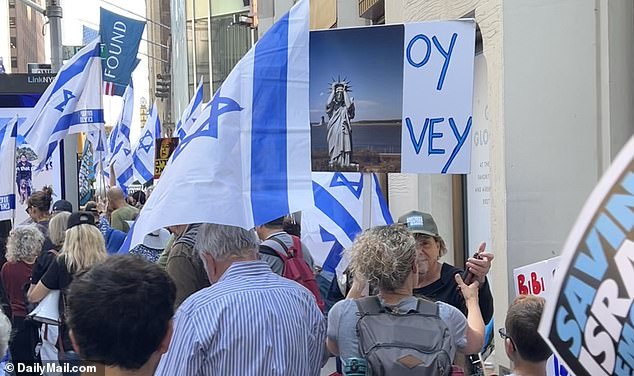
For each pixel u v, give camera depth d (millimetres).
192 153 3324
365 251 3270
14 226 7914
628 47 5152
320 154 4797
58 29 14945
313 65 4750
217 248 3086
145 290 2221
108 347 2182
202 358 2789
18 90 11766
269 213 3383
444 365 3045
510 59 5719
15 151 8023
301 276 4836
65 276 5637
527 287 4055
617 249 1425
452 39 4520
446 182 8375
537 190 5559
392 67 4617
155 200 3316
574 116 5336
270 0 20797
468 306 3756
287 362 2873
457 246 8211
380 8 11711
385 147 4660
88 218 6039
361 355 3102
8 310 6668
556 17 5418
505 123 5777
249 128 3436
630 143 1420
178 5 44656
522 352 3029
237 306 2857
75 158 12141
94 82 8750
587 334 1467
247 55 3492
